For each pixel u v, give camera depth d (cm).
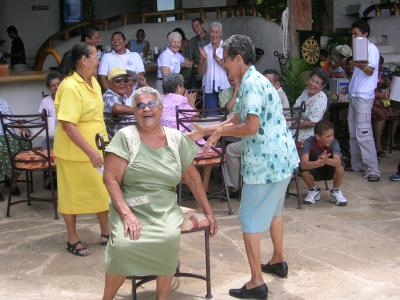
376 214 547
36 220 543
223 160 546
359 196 607
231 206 570
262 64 1055
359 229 504
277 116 358
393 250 454
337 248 458
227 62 354
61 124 436
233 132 348
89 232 506
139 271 325
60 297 378
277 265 404
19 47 1247
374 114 779
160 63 768
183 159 346
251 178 355
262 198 357
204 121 530
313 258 437
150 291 385
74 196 444
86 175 442
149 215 332
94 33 730
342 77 831
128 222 324
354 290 383
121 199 330
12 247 470
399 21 1165
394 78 654
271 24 1044
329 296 376
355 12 1344
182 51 915
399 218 534
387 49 1159
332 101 749
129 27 1216
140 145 334
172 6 1456
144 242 322
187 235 488
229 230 500
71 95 424
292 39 773
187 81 820
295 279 401
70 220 451
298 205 564
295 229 503
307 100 620
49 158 541
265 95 348
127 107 558
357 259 436
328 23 1336
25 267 428
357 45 651
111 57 729
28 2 1459
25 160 543
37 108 755
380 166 740
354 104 673
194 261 433
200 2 1330
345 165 731
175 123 548
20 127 535
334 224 517
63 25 1494
